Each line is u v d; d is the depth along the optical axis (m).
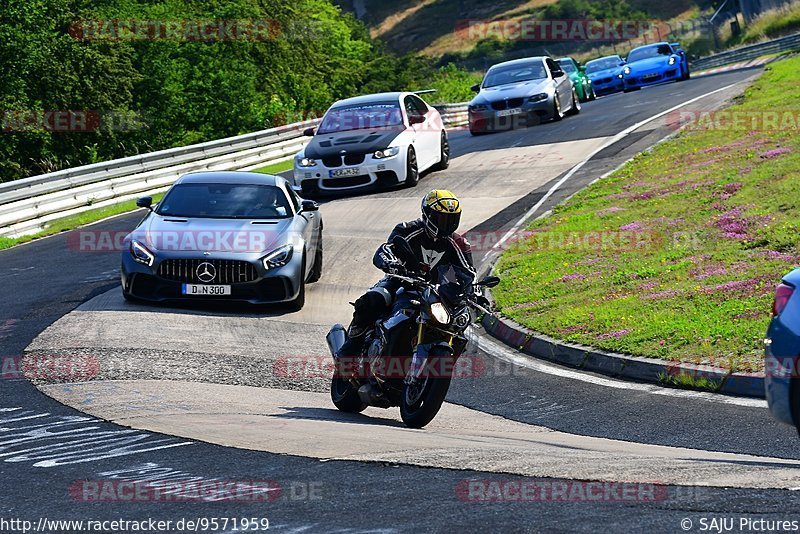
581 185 51.16
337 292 36.06
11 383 22.42
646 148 57.44
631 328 27.28
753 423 19.03
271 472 14.16
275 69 132.50
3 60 87.56
